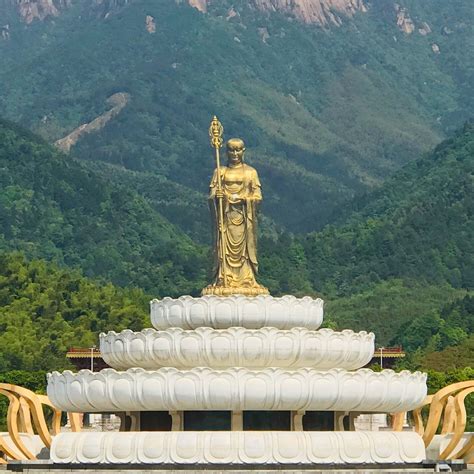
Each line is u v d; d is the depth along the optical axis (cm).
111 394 11831
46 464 11988
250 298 12294
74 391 12056
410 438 12088
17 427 12962
